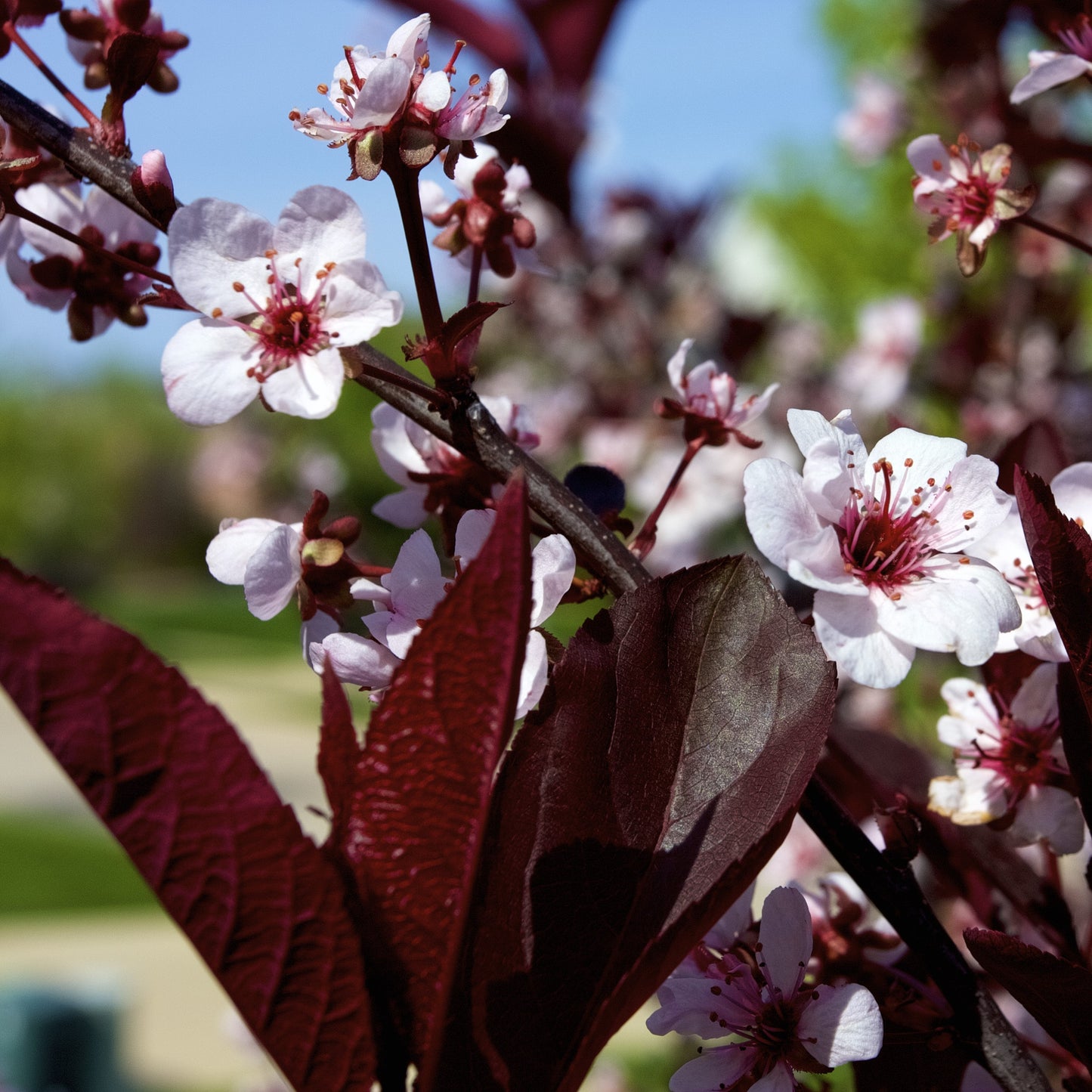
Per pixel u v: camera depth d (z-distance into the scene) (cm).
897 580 18
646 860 17
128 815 16
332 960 16
